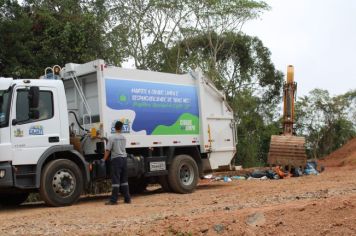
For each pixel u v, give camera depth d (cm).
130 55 3012
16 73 2000
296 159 2127
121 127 1255
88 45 2306
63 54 2211
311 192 1205
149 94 1466
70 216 1014
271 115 4716
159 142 1478
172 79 1551
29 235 800
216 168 1658
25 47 2081
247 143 3550
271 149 2178
